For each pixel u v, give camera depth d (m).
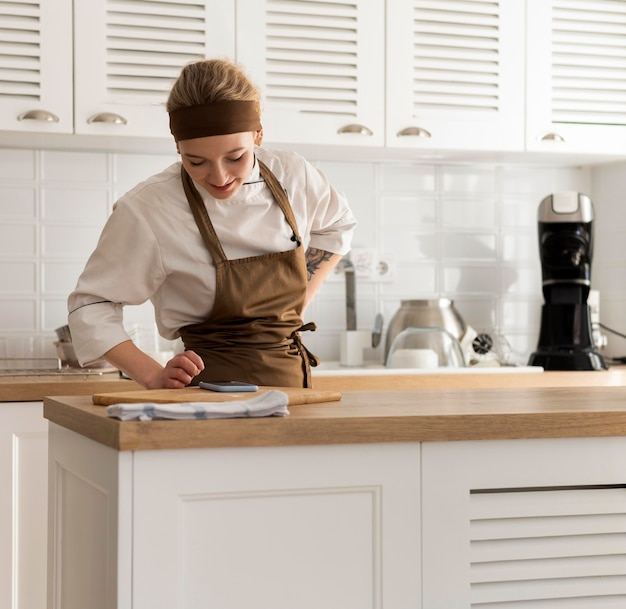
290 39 3.12
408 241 3.65
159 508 1.33
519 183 3.77
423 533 1.45
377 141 3.20
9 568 2.62
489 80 3.30
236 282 2.07
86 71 2.95
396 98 3.21
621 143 3.44
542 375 3.08
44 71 2.91
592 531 1.54
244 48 3.07
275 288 2.10
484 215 3.73
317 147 3.24
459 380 2.99
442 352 3.15
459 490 1.47
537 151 3.36
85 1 2.94
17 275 3.28
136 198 2.04
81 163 3.32
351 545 1.42
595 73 3.40
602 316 3.76
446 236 3.69
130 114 2.99
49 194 3.30
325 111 3.16
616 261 3.69
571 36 3.38
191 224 2.05
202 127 1.83
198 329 2.10
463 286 3.71
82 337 2.01
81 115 2.95
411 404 1.63
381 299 3.62
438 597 1.46
